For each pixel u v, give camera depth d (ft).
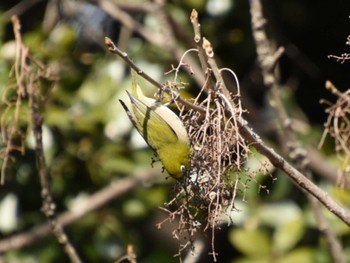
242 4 39.68
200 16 39.68
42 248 36.40
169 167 21.94
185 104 18.35
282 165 19.15
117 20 39.75
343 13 40.75
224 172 18.29
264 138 36.81
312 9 41.19
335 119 21.54
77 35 39.14
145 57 37.96
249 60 40.65
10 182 36.04
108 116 36.17
